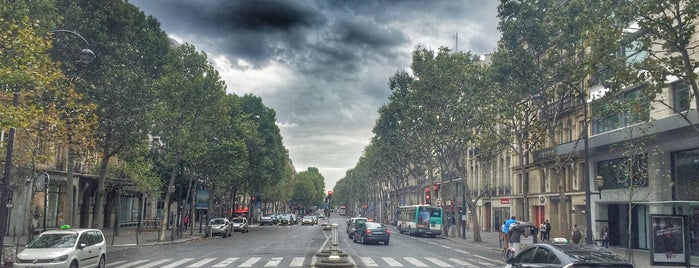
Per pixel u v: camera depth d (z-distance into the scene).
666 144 26.45
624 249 32.03
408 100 47.38
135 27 29.33
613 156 32.81
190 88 34.78
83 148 23.31
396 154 67.44
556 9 27.16
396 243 37.50
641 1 16.33
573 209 39.06
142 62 29.92
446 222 50.38
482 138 34.38
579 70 18.83
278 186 87.00
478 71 34.44
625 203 33.66
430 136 46.88
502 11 28.73
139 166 40.75
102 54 25.62
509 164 53.50
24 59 15.08
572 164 39.31
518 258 12.32
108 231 46.34
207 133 38.00
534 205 46.66
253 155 57.03
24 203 35.62
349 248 31.42
